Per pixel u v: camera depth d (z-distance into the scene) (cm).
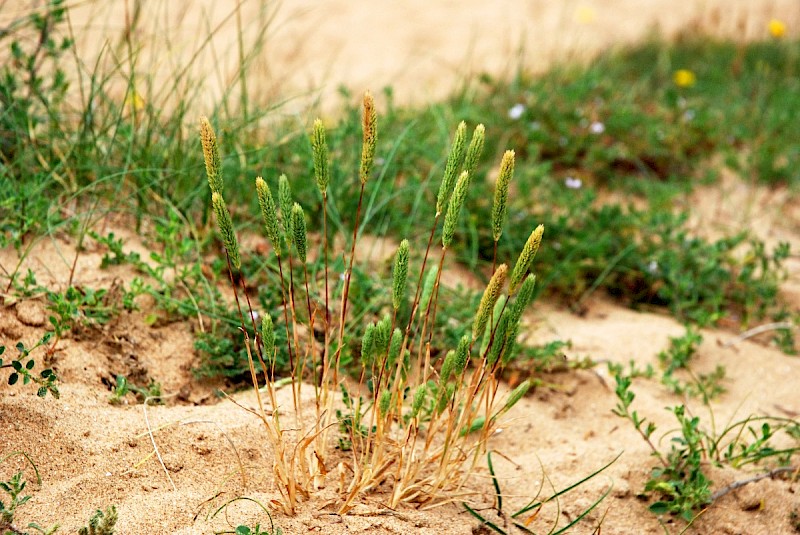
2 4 94
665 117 140
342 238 94
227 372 82
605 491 79
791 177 131
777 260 98
